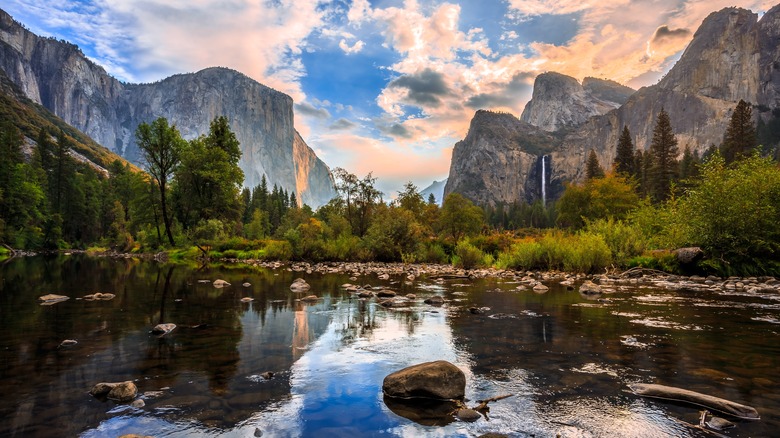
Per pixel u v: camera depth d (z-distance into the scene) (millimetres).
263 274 20578
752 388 4266
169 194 49500
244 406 3693
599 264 20375
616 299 11266
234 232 56531
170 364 5020
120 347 5859
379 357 5438
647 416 3531
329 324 7676
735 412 3541
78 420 3338
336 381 4461
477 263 25844
